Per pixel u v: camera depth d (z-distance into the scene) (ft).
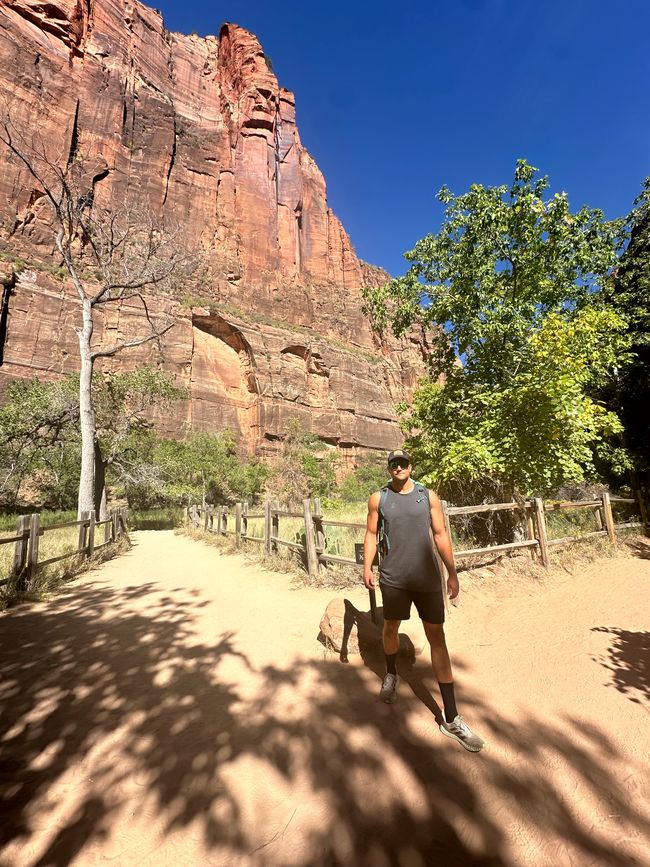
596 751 7.54
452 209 29.19
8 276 138.51
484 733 8.16
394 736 8.09
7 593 18.88
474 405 28.55
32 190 157.48
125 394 86.43
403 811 6.16
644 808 6.21
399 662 11.48
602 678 10.17
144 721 8.82
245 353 207.00
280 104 279.90
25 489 106.22
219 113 256.11
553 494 34.27
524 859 5.33
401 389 288.71
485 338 27.71
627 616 14.43
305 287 268.62
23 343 136.77
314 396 230.27
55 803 6.44
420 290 29.99
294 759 7.43
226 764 7.32
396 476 9.27
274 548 28.99
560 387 21.72
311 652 12.43
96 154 184.34
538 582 19.20
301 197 280.92
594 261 28.22
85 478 44.60
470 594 17.24
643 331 32.32
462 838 5.67
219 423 184.44
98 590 21.54
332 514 50.24
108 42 205.57
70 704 9.57
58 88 176.24
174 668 11.50
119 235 55.67
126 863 5.36
